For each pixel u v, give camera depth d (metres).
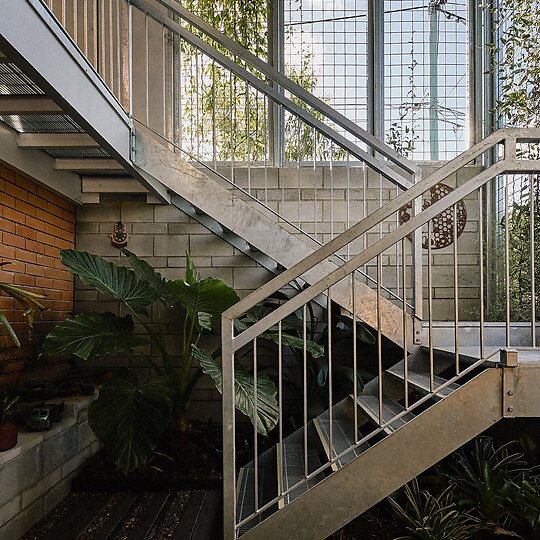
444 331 3.34
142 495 3.21
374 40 4.71
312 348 3.21
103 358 4.41
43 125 2.98
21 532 2.64
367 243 4.46
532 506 2.43
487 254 4.46
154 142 3.33
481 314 2.29
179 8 3.38
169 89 4.61
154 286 3.80
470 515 2.56
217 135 4.66
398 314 3.30
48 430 2.96
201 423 4.25
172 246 4.46
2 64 2.21
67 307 4.32
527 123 3.95
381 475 2.21
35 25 2.05
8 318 3.40
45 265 3.92
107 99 2.82
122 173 4.00
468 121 4.70
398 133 4.74
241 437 3.96
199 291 3.36
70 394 3.62
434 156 4.74
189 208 4.37
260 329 2.24
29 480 2.73
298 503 2.20
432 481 2.76
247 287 4.43
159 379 3.31
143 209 4.47
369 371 4.30
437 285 4.51
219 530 2.72
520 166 2.32
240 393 2.81
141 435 3.00
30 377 3.70
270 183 4.51
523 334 3.36
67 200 4.15
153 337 3.79
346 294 3.31
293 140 4.68
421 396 2.94
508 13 4.26
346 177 4.51
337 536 2.57
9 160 3.04
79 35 3.42
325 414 3.40
